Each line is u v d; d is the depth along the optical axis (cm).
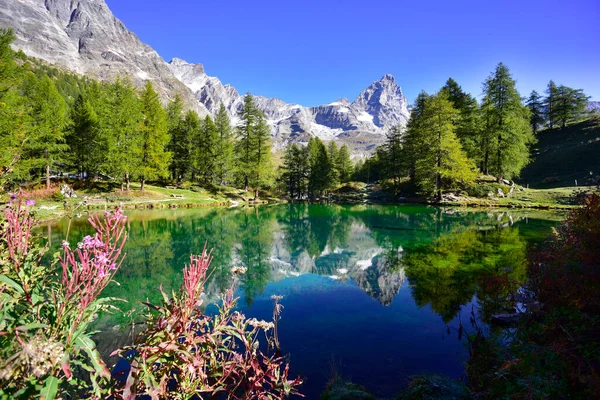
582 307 307
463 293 705
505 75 3192
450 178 3281
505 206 2667
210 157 4391
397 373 418
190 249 1204
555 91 5691
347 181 6469
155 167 3130
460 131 3631
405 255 1116
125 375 367
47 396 130
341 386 379
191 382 210
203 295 744
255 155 3994
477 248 1139
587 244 370
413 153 3591
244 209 2983
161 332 186
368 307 662
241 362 250
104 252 181
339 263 1059
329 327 564
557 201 2556
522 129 3412
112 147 2720
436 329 545
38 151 2419
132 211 2405
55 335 153
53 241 1128
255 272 953
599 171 3494
